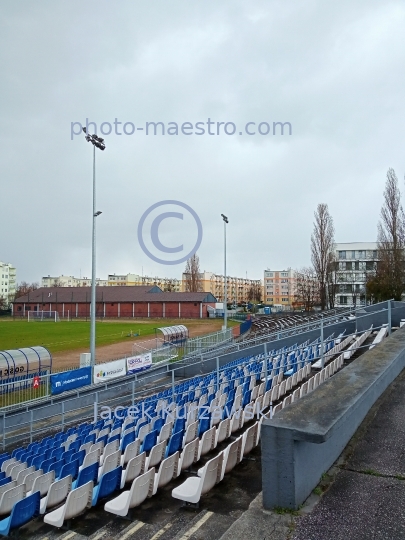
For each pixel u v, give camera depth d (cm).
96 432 1131
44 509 622
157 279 16650
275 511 338
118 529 506
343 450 452
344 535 300
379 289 4066
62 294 8962
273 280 14300
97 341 3781
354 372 556
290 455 334
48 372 2084
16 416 1557
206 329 5041
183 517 485
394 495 354
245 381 1291
